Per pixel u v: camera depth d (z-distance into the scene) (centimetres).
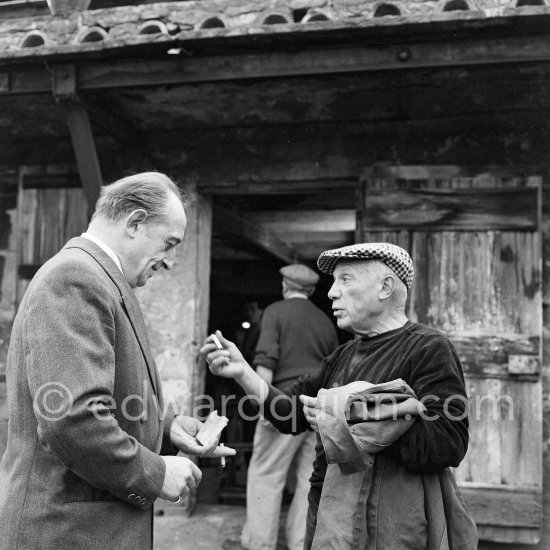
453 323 382
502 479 364
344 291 210
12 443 172
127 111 400
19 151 462
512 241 381
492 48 311
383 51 321
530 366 367
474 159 401
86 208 448
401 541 185
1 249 463
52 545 162
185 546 380
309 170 420
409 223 393
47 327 162
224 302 808
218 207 552
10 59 343
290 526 384
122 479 163
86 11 375
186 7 362
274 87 361
